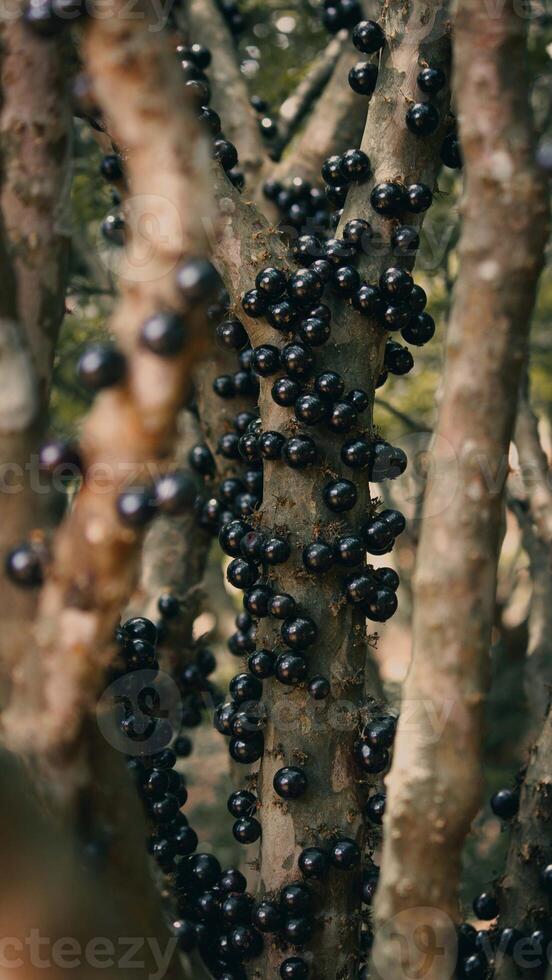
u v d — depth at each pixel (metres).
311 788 1.45
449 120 1.50
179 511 1.15
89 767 1.21
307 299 1.45
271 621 1.48
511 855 1.42
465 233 1.23
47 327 1.24
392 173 1.49
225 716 1.48
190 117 1.16
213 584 2.20
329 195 1.54
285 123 1.95
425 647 1.24
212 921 1.46
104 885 1.22
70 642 1.17
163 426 1.14
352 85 1.52
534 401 2.86
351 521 1.48
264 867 1.46
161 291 1.14
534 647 1.90
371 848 1.49
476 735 1.24
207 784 2.86
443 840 1.25
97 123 1.45
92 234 2.15
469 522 1.23
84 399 2.30
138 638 1.43
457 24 1.23
